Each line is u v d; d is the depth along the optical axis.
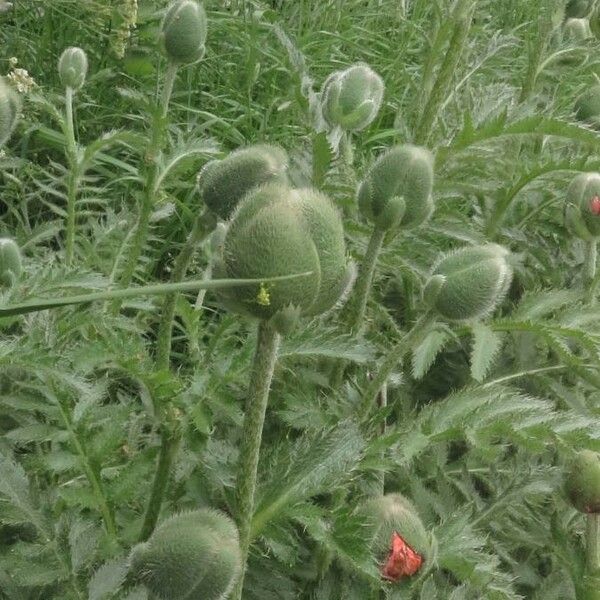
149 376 0.32
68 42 0.77
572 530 0.43
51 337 0.35
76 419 0.34
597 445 0.37
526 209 0.56
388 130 0.74
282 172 0.34
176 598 0.26
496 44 0.59
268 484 0.31
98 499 0.33
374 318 0.50
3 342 0.34
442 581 0.39
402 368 0.49
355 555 0.30
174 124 0.71
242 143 0.73
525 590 0.43
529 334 0.49
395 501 0.32
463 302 0.34
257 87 0.83
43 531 0.32
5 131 0.37
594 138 0.46
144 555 0.26
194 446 0.33
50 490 0.35
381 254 0.46
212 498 0.35
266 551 0.37
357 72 0.45
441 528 0.36
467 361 0.51
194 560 0.25
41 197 0.64
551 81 0.72
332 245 0.24
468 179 0.53
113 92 0.77
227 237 0.25
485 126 0.47
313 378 0.42
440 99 0.50
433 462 0.44
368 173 0.37
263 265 0.24
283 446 0.32
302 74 0.52
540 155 0.56
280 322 0.24
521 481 0.40
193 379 0.34
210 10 0.85
